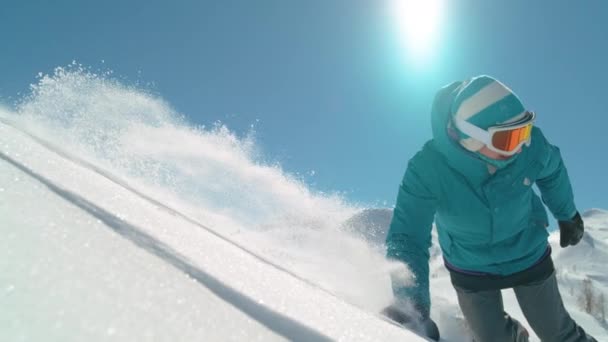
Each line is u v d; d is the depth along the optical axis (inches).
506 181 94.5
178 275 35.2
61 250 29.2
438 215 103.2
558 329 101.3
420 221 98.6
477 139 89.3
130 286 28.7
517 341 99.7
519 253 97.8
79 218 37.5
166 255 38.5
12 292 21.9
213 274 38.9
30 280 23.7
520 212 96.8
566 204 111.2
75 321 21.8
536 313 101.1
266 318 35.6
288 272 77.5
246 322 32.6
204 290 34.7
